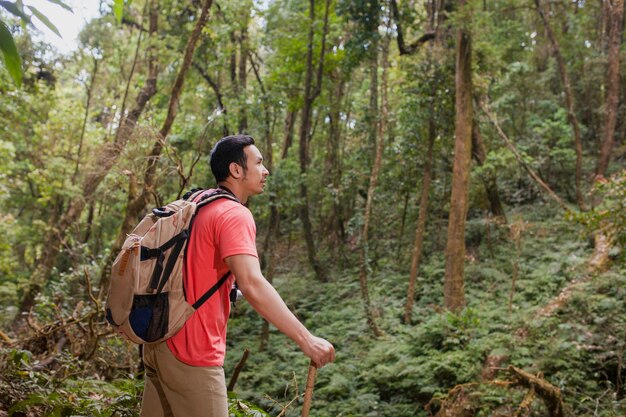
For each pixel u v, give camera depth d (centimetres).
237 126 1688
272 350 1328
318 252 2030
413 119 1511
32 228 1873
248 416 336
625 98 2098
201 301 217
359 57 1511
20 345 588
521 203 1873
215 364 219
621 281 1091
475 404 820
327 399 1034
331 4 1830
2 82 1459
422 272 1561
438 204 1764
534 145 1823
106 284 834
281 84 1777
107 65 2089
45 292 1410
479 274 1412
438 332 1088
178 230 218
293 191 1619
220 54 1750
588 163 1920
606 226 923
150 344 220
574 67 2148
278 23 1766
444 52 1412
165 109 1917
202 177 1556
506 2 2000
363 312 1413
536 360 924
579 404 819
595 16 2261
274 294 212
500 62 1358
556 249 1453
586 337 940
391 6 1511
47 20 188
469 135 1293
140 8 1923
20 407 340
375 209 1836
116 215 1912
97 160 912
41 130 1862
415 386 992
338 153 1980
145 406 233
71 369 475
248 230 222
